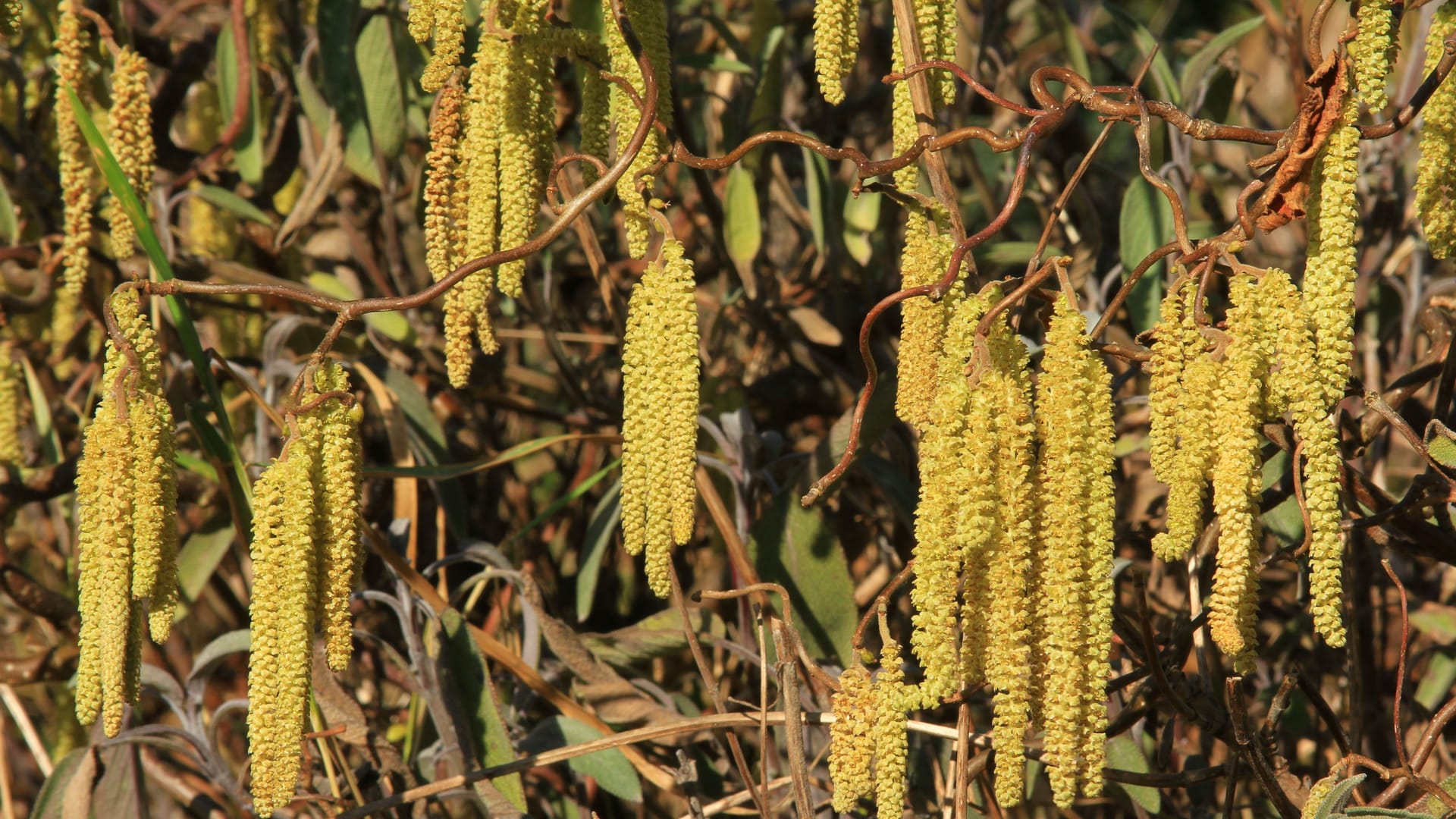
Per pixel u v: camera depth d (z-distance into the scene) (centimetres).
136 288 86
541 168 89
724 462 107
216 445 97
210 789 118
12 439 115
